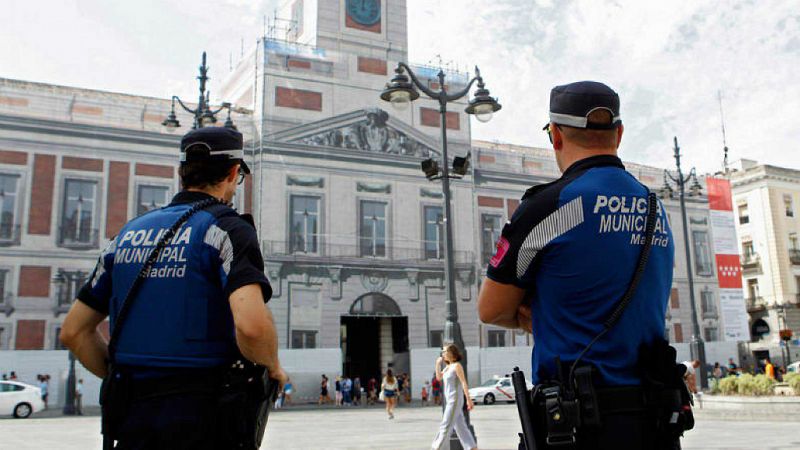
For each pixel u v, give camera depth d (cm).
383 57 3875
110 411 205
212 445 198
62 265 2909
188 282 211
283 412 2612
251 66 3688
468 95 3838
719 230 4312
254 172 3309
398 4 4003
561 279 194
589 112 211
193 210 224
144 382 204
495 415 2184
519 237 200
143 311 212
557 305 196
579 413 181
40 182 2942
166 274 213
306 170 3350
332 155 3419
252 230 220
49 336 2831
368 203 3459
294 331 3156
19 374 2750
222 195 242
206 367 205
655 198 209
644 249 198
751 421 1541
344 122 3484
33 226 2897
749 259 4684
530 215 200
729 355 4172
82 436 1487
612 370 187
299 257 3238
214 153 238
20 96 2975
